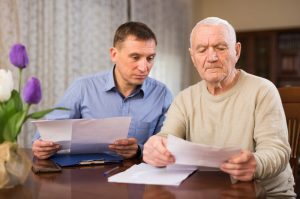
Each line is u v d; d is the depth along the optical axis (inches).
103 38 126.4
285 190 49.9
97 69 123.6
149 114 69.5
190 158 41.4
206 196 35.3
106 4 128.1
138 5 149.7
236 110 52.2
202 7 220.8
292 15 201.2
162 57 173.2
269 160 42.1
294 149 63.5
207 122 54.3
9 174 37.6
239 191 36.7
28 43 95.8
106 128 50.7
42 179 42.1
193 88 58.1
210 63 50.0
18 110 37.5
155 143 44.7
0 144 37.8
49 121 48.3
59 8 106.4
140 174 43.6
